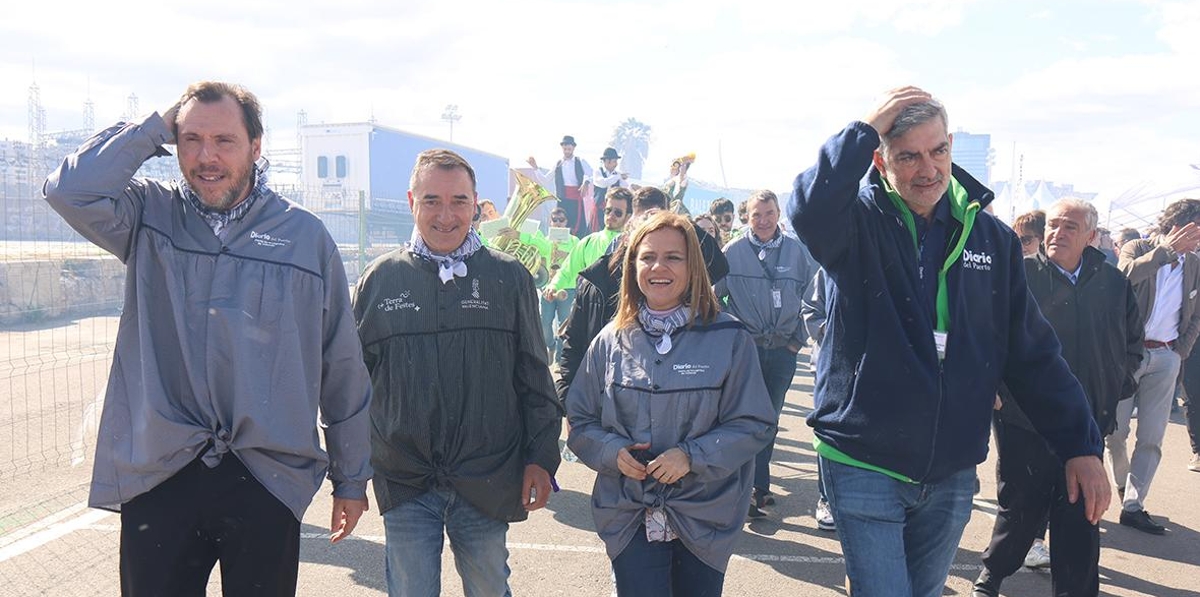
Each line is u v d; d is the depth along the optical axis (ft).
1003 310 8.68
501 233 28.14
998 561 13.03
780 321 18.20
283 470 7.48
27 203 43.93
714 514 8.73
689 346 9.09
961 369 8.32
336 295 8.04
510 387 9.36
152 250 7.36
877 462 8.20
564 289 24.68
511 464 9.27
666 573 8.95
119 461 7.14
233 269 7.42
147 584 7.23
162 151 7.41
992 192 8.14
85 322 46.09
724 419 9.07
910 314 8.23
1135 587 14.48
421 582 9.05
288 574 7.70
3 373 31.45
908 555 8.96
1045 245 13.65
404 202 81.05
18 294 45.01
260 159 7.79
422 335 9.00
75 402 26.30
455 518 9.32
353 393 8.18
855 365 8.36
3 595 12.56
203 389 7.20
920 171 8.01
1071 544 11.92
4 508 16.65
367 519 16.53
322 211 53.01
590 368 9.53
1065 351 13.35
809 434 25.73
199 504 7.24
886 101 8.06
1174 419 30.01
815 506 18.37
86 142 7.25
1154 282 17.52
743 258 18.70
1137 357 13.93
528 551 15.17
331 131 84.28
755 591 13.75
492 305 9.20
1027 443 12.36
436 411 8.98
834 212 7.82
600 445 8.93
